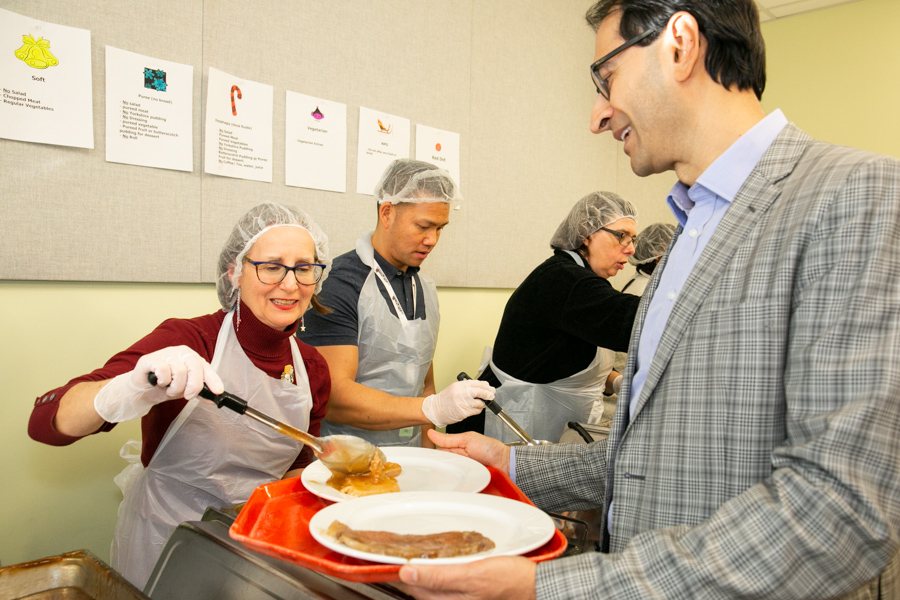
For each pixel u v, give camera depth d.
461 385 1.37
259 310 1.21
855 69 3.40
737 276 0.70
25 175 1.42
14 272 1.41
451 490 0.92
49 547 1.52
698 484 0.70
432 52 2.32
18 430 1.45
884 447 0.54
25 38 1.39
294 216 1.27
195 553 0.87
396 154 2.21
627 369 0.90
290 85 1.90
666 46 0.75
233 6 1.75
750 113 0.78
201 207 1.71
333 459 0.94
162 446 1.18
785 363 0.65
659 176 3.63
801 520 0.56
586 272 1.86
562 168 2.95
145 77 1.58
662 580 0.59
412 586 0.64
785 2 3.44
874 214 0.60
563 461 1.03
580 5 2.99
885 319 0.56
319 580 0.76
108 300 1.58
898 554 0.73
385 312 1.73
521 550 0.63
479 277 2.58
